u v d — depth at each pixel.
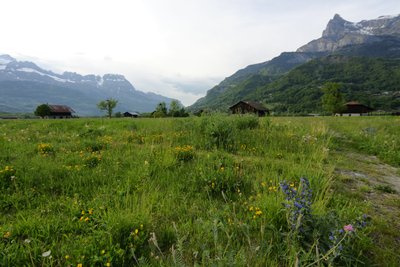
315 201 3.51
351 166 6.14
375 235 3.05
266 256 2.49
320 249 2.43
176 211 3.53
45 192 4.23
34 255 2.55
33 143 8.49
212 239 2.80
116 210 3.32
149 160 5.68
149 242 2.72
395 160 6.86
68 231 3.02
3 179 4.47
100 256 2.45
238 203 3.74
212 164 5.23
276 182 4.26
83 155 6.47
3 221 3.27
